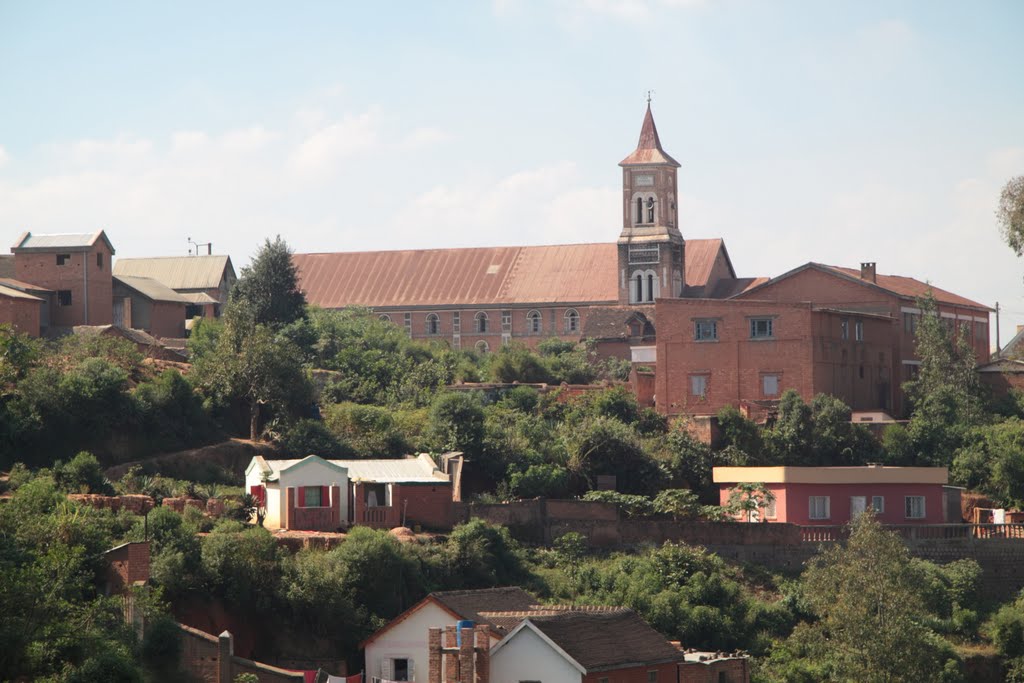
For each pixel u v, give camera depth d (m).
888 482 146.00
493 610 105.06
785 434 169.25
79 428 134.38
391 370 188.50
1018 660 125.12
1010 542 142.88
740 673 104.56
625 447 155.25
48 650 87.44
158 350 176.62
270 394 151.12
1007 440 166.88
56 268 188.12
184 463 137.50
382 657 103.12
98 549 101.62
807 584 124.56
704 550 131.38
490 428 152.62
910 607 115.62
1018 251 131.12
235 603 106.50
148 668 92.44
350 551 111.69
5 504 104.06
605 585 125.00
